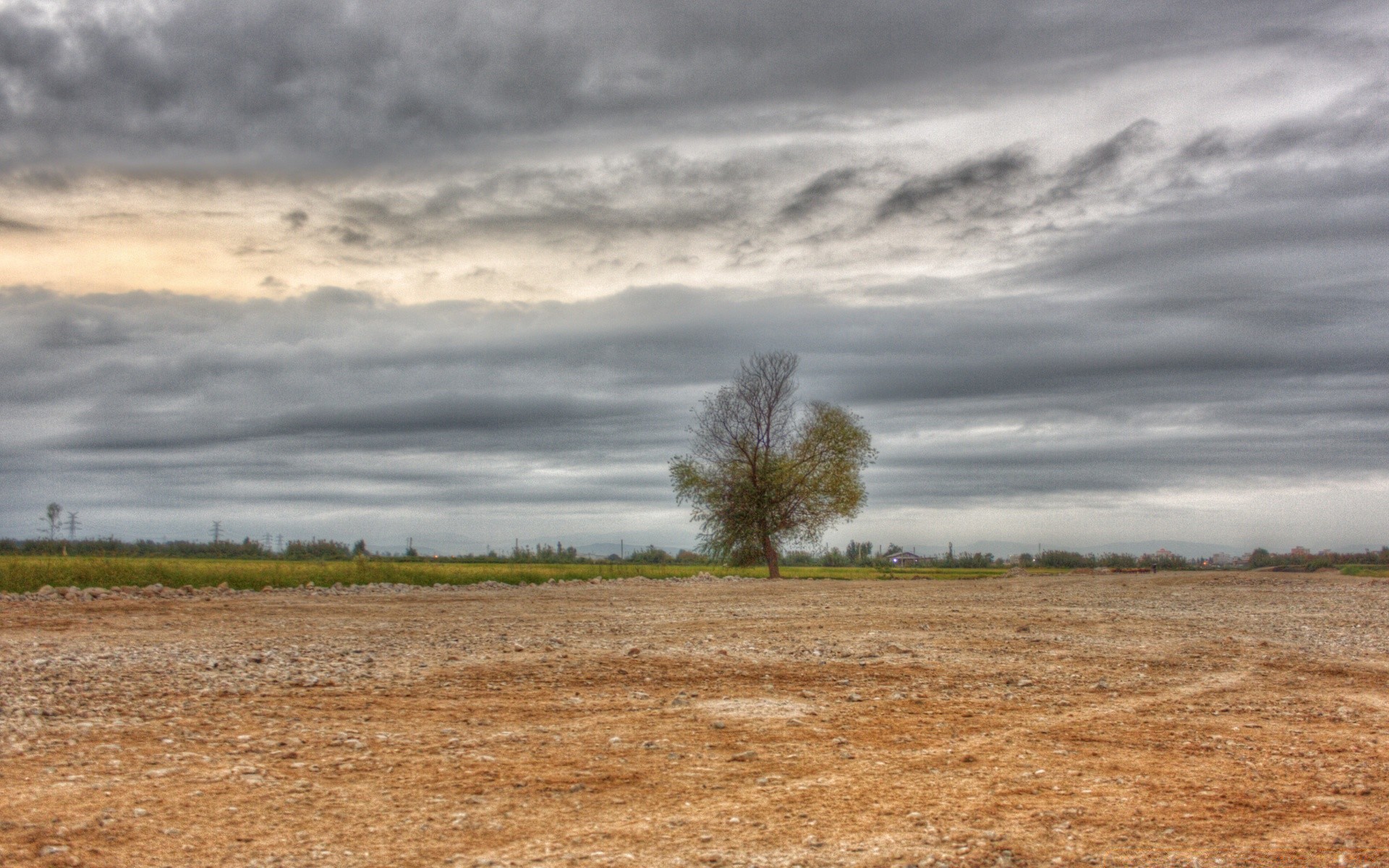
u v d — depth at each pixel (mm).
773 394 52562
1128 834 6711
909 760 8672
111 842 6129
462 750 8711
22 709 9797
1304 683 13336
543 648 15555
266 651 14602
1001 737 9672
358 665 13336
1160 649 16359
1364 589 35125
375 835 6395
